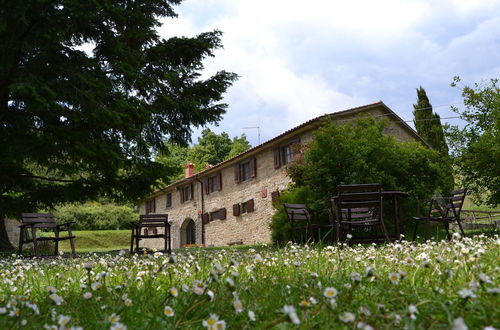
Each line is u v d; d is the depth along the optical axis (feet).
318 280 9.33
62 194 43.04
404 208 43.80
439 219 28.27
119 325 5.86
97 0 32.17
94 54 38.09
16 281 13.28
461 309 6.32
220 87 46.62
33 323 7.07
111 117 33.22
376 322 6.17
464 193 27.61
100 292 9.08
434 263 10.09
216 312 7.13
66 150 34.68
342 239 25.89
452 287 8.18
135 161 40.96
